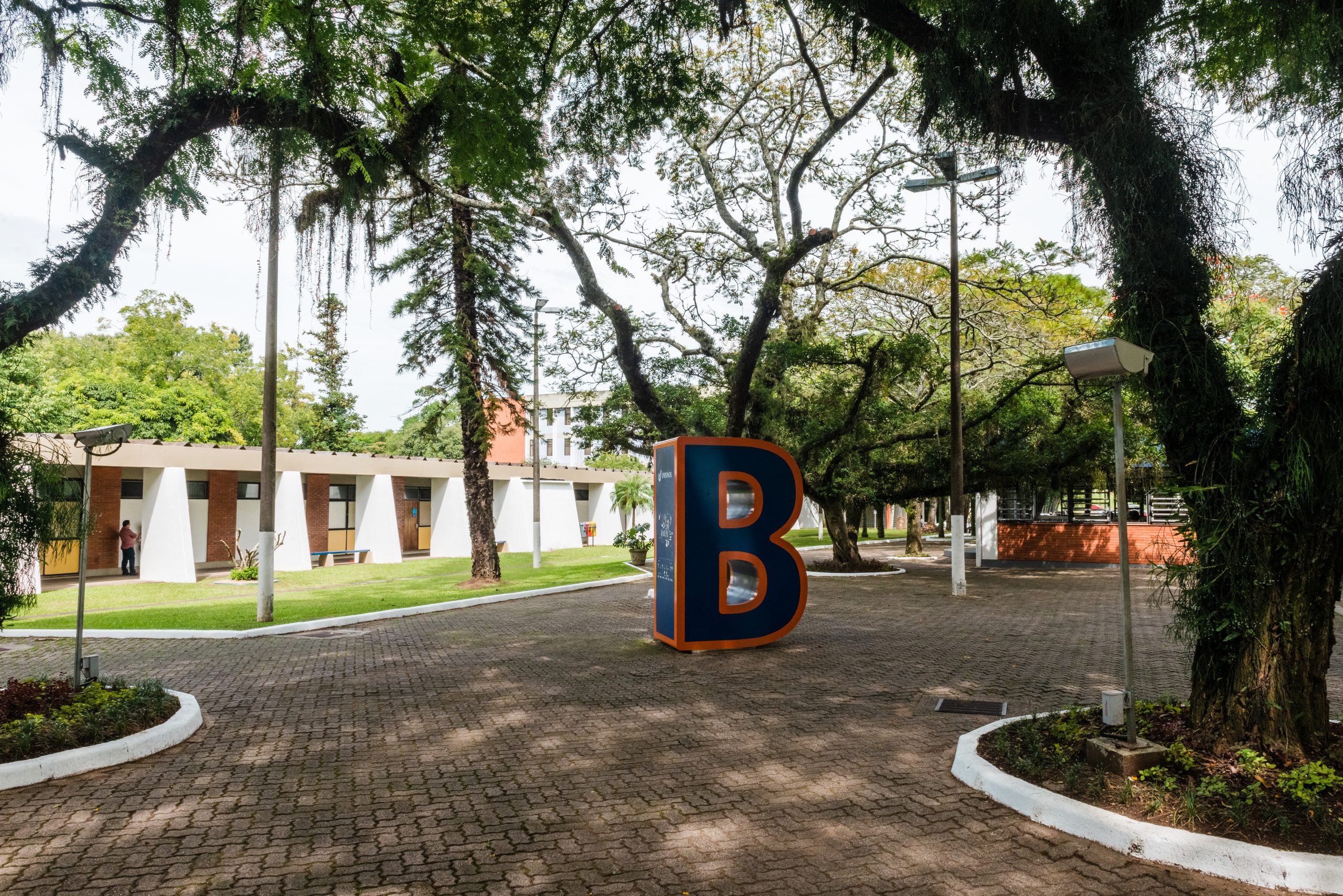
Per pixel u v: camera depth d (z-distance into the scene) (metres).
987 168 14.31
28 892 3.88
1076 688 8.31
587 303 16.50
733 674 9.28
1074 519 28.23
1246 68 6.83
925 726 6.91
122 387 32.28
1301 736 5.02
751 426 19.12
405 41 7.52
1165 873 4.02
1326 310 4.77
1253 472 5.17
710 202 18.17
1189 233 5.42
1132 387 6.02
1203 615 5.32
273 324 13.52
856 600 16.97
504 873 4.08
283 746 6.42
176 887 3.93
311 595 18.39
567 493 37.69
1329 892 3.73
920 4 7.14
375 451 47.16
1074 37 5.75
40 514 6.83
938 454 22.48
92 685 7.38
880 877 4.00
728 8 7.54
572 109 9.34
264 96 7.01
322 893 3.86
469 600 16.94
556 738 6.64
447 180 12.71
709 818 4.81
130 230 6.84
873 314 24.62
